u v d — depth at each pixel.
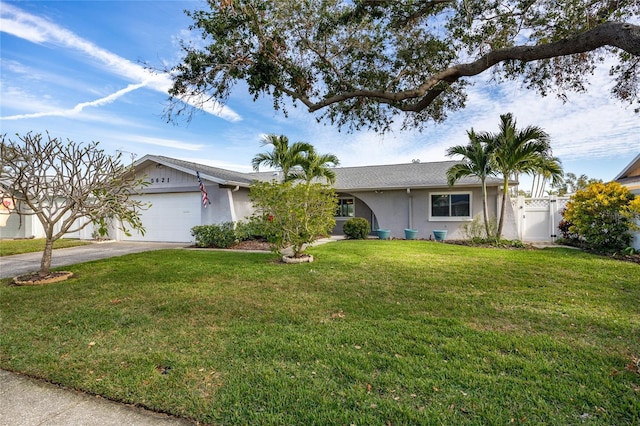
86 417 2.43
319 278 6.53
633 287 5.75
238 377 2.89
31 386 2.86
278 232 8.40
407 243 12.07
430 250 10.21
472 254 9.42
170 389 2.73
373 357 3.22
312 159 13.94
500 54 4.64
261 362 3.16
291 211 8.15
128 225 14.84
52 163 6.76
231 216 13.05
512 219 13.38
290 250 10.77
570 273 6.82
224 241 11.90
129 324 4.21
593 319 4.20
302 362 3.16
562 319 4.21
